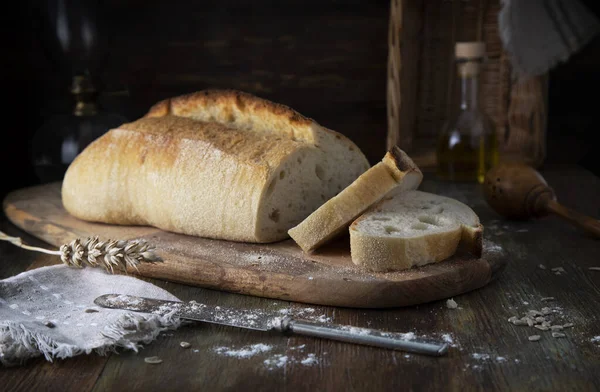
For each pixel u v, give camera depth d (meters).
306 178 1.26
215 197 1.22
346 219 1.14
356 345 0.91
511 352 0.88
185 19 2.00
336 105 2.04
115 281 1.09
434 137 2.05
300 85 2.03
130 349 0.91
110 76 2.02
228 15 1.99
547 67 1.83
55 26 1.69
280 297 1.06
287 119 1.28
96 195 1.35
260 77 2.03
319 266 1.09
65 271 1.12
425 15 1.95
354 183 1.15
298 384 0.81
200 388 0.81
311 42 2.00
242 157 1.23
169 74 2.03
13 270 1.27
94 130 1.73
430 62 1.99
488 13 1.94
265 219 1.20
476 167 1.77
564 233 1.39
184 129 1.34
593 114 2.03
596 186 1.77
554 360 0.86
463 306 1.03
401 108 1.90
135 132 1.37
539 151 1.93
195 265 1.11
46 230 1.37
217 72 2.03
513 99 1.94
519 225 1.45
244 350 0.90
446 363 0.85
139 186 1.31
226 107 1.38
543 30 1.80
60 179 1.78
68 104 2.03
